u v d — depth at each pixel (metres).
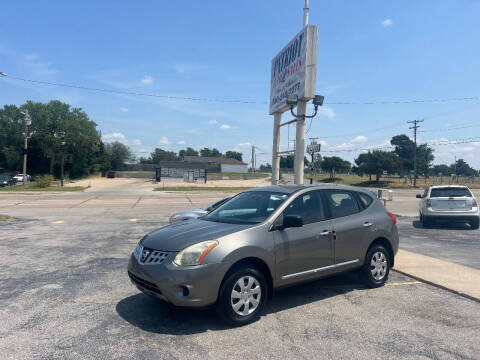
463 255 8.42
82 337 3.96
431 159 113.75
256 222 4.75
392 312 4.77
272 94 18.84
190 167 62.69
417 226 13.64
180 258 4.11
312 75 14.20
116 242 9.61
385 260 5.91
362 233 5.55
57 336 3.98
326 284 5.99
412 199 28.86
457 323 4.42
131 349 3.69
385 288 5.79
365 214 5.73
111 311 4.72
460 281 6.00
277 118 18.75
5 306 4.88
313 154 19.75
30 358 3.49
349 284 6.00
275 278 4.61
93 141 78.06
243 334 4.07
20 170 77.75
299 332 4.13
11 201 24.02
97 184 54.62
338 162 83.44
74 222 13.74
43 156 76.81
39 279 6.16
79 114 82.50
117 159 93.81
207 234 4.39
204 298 4.07
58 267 6.98
